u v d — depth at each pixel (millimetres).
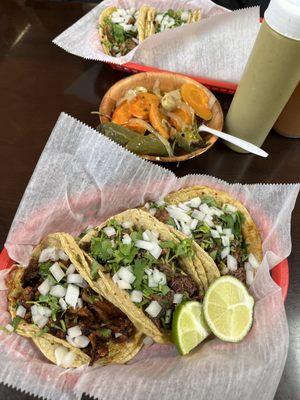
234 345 223
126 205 287
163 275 242
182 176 309
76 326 234
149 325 227
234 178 312
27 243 258
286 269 245
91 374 213
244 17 331
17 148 316
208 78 358
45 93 352
